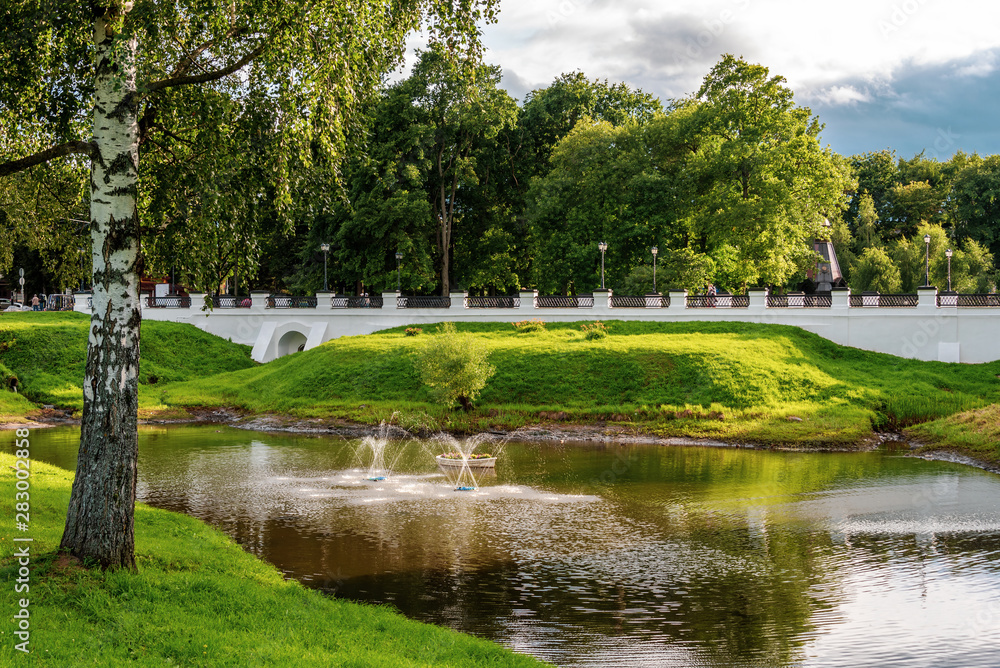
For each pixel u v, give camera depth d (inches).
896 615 477.1
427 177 2071.9
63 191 535.2
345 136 495.5
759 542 641.6
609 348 1440.7
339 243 2027.6
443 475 927.0
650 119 2169.0
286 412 1370.6
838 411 1231.5
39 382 1498.5
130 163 395.2
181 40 451.5
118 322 394.0
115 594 371.6
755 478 916.0
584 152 1958.7
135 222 398.9
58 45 448.5
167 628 341.7
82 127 495.2
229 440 1180.5
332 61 429.1
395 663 337.4
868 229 2893.7
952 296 1487.5
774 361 1395.2
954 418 1184.2
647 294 1716.3
